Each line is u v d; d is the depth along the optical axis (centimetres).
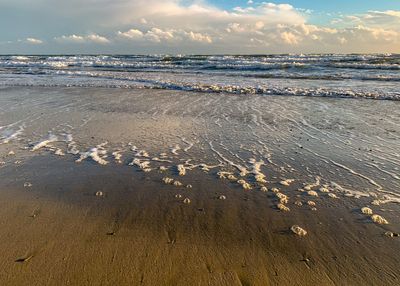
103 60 4928
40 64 3838
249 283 342
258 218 466
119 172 629
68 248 396
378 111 1181
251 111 1190
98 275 351
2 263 370
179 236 423
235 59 4356
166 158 708
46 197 528
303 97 1484
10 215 473
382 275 352
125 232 431
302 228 440
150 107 1254
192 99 1430
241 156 722
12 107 1238
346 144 804
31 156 714
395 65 2906
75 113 1139
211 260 376
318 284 341
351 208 493
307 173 628
